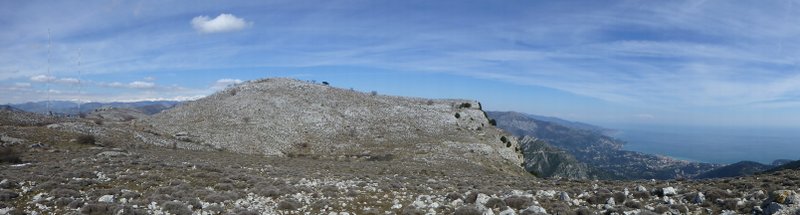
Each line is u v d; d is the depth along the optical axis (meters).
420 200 24.28
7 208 20.12
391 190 29.50
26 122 76.75
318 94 125.31
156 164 38.12
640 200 23.28
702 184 31.11
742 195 21.80
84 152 52.91
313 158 80.81
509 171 84.88
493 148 96.12
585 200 23.70
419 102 128.62
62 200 21.28
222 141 88.62
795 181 27.02
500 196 25.61
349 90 138.00
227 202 23.38
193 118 109.75
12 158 42.78
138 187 26.91
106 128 76.94
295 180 32.59
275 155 84.06
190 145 79.00
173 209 20.69
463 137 101.19
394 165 63.84
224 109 113.81
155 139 76.94
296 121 106.88
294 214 21.42
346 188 29.12
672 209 20.31
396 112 117.19
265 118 107.25
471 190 28.80
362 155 84.56
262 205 22.97
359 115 113.00
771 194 19.48
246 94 124.00
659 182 37.03
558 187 34.81
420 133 103.62
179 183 27.94
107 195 22.31
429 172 54.72
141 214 19.83
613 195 23.55
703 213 19.86
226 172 35.47
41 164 37.41
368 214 21.19
